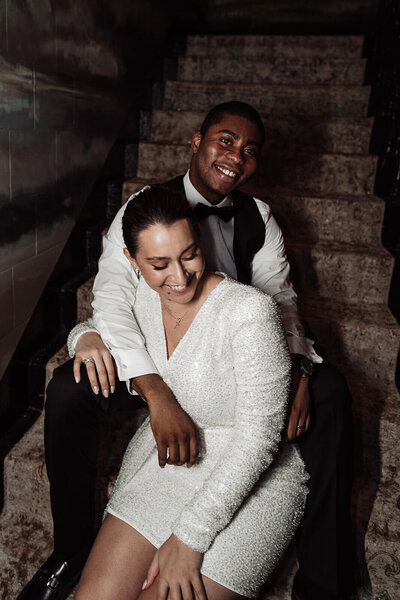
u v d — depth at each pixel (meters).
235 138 1.62
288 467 1.39
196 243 1.18
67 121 2.15
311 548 1.53
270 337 1.19
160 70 3.50
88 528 1.64
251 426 1.21
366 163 2.71
